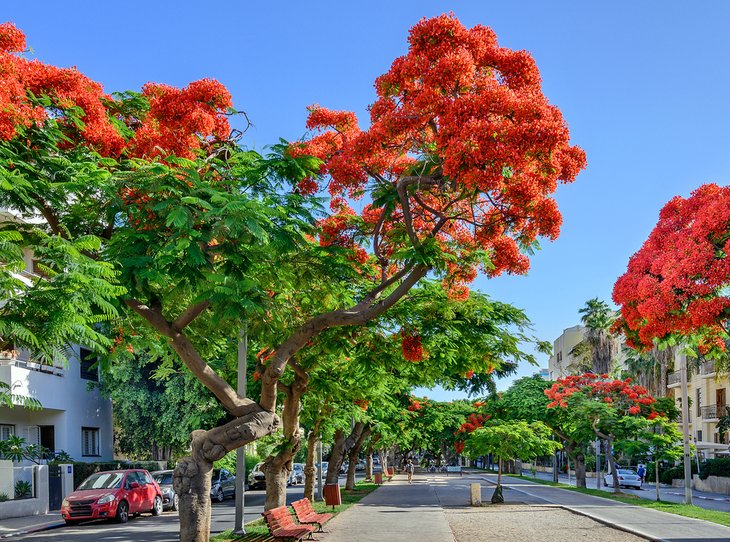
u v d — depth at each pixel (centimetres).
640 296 1639
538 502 2988
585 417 3434
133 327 1488
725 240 1560
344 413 2558
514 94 1138
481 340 1969
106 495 2419
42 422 3331
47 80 1196
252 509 2977
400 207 1395
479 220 1348
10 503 2598
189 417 3581
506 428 2912
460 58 1159
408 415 3859
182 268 1080
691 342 1775
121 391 3591
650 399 3494
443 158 1199
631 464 6731
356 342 1817
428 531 1845
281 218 1182
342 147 1398
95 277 964
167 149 1284
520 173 1198
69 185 1091
